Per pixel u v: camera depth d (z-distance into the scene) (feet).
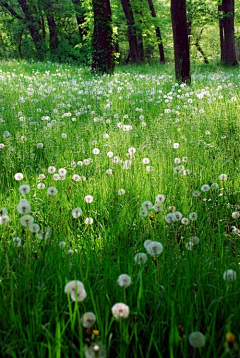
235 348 4.50
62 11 107.55
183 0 41.19
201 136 19.19
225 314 6.89
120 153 16.57
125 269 8.26
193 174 14.16
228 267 8.21
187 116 24.59
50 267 7.92
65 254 8.56
